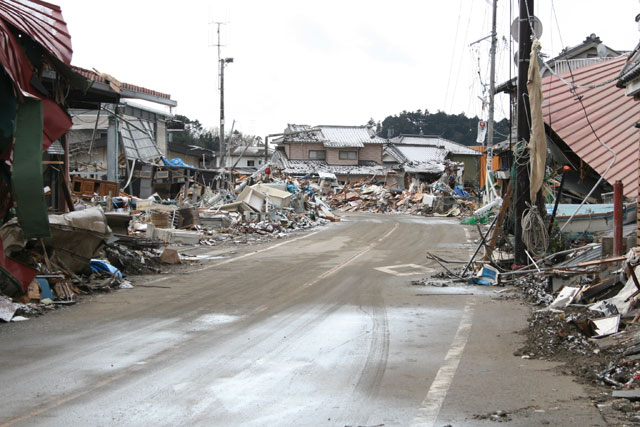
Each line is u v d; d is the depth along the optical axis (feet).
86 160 121.90
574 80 72.64
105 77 51.39
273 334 26.58
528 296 36.76
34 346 24.18
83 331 27.12
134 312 31.94
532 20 44.14
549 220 45.91
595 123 62.69
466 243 75.20
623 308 26.53
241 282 43.45
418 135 257.55
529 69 43.37
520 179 44.29
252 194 105.50
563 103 68.54
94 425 15.40
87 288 38.17
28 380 19.43
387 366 21.39
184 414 16.29
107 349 23.71
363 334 26.71
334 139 231.91
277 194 112.57
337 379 19.72
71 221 38.42
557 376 20.03
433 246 71.77
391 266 53.11
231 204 101.76
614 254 34.19
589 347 23.03
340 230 98.02
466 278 43.91
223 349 23.77
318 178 204.95
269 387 18.80
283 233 91.66
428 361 22.12
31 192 29.91
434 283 42.75
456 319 30.25
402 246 72.02
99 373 20.27
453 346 24.49
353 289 40.34
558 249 45.16
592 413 16.26
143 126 135.44
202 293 38.47
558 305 30.91
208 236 80.69
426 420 15.84
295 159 230.48
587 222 50.06
